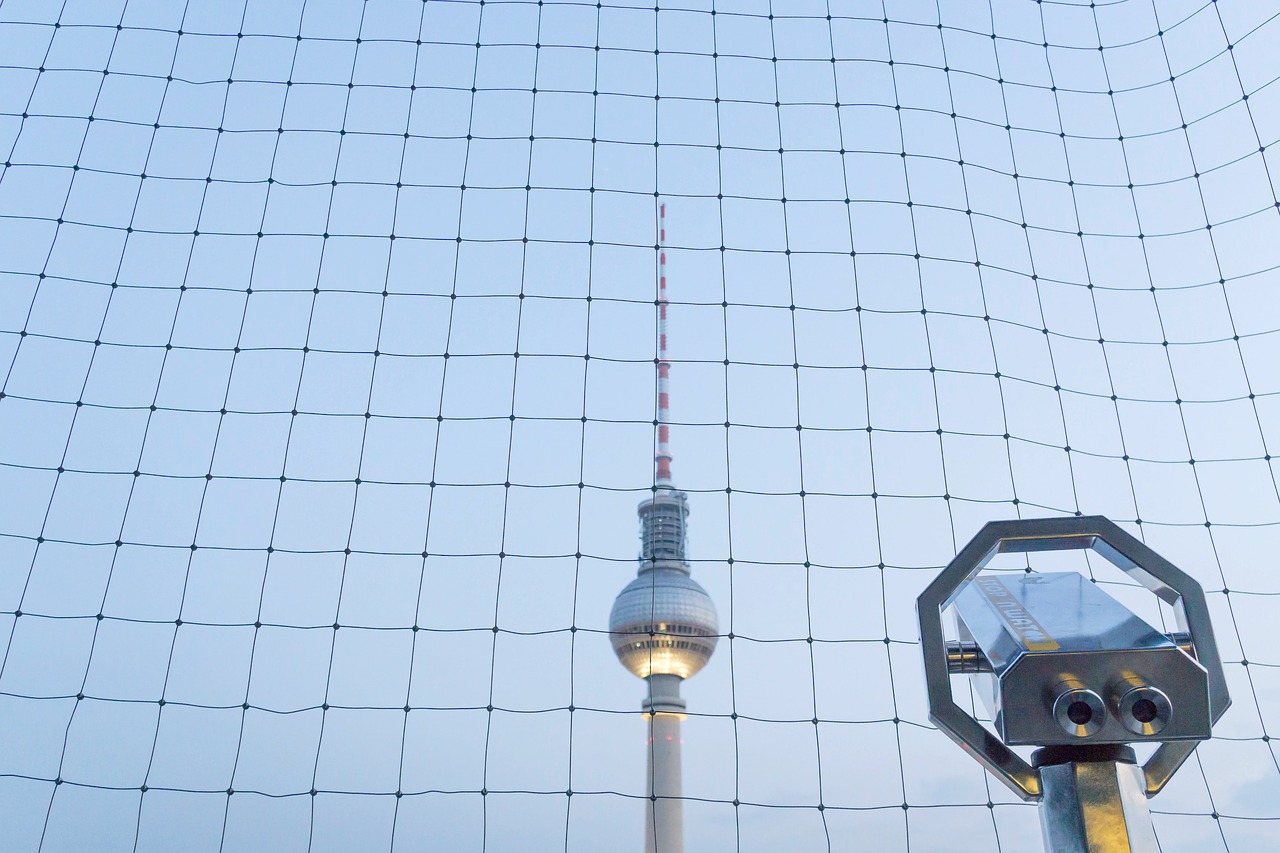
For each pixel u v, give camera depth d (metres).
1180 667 0.63
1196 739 0.63
